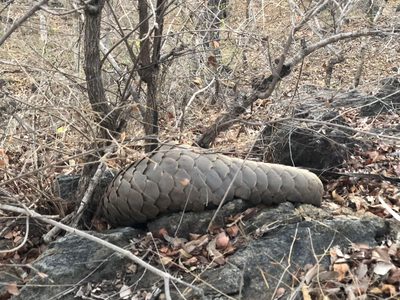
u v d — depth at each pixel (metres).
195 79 2.20
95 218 1.69
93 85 1.65
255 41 2.25
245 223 1.51
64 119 1.66
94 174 1.67
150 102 1.77
